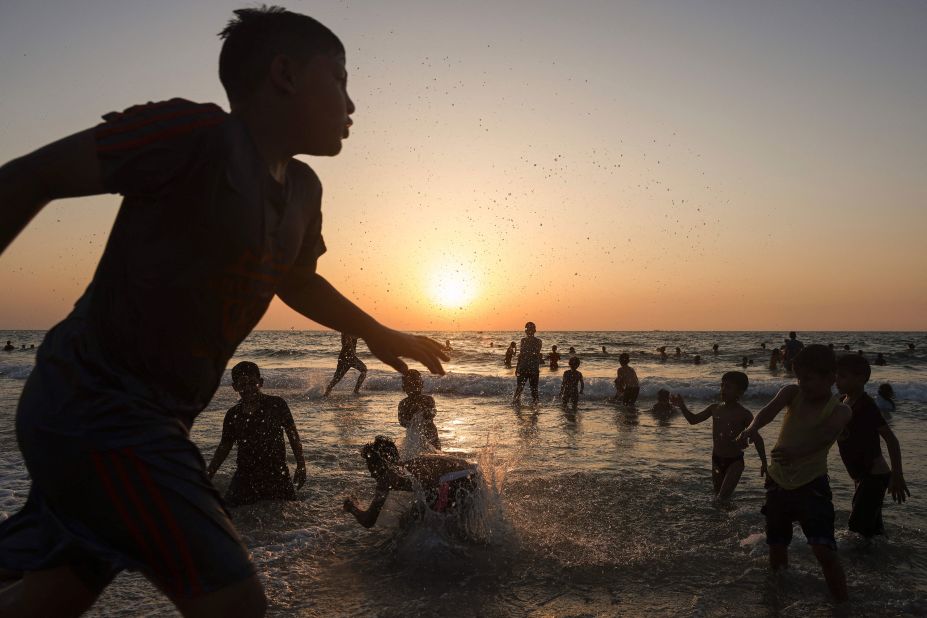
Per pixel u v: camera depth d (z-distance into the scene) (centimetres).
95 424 149
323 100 161
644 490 656
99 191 138
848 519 570
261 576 421
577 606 382
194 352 156
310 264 194
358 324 212
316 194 178
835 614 378
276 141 161
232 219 145
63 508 153
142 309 147
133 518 151
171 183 141
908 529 540
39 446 150
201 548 155
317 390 1717
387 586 407
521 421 1216
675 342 8062
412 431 732
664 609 379
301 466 607
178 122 142
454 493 490
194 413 169
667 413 1307
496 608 378
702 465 791
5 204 129
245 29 157
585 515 565
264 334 14738
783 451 425
